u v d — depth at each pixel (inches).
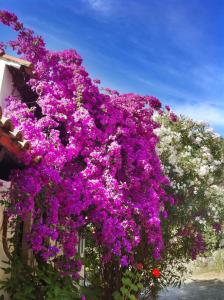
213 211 441.7
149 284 354.9
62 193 227.1
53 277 236.5
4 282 223.8
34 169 208.2
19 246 241.1
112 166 259.8
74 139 247.4
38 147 220.1
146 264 340.2
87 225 262.2
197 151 448.5
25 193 203.0
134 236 259.6
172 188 403.9
